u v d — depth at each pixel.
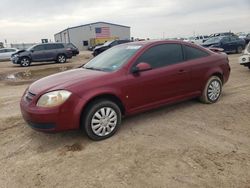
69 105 4.12
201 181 3.22
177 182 3.22
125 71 4.68
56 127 4.11
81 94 4.20
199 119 5.24
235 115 5.40
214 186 3.12
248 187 3.10
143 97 4.88
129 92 4.67
